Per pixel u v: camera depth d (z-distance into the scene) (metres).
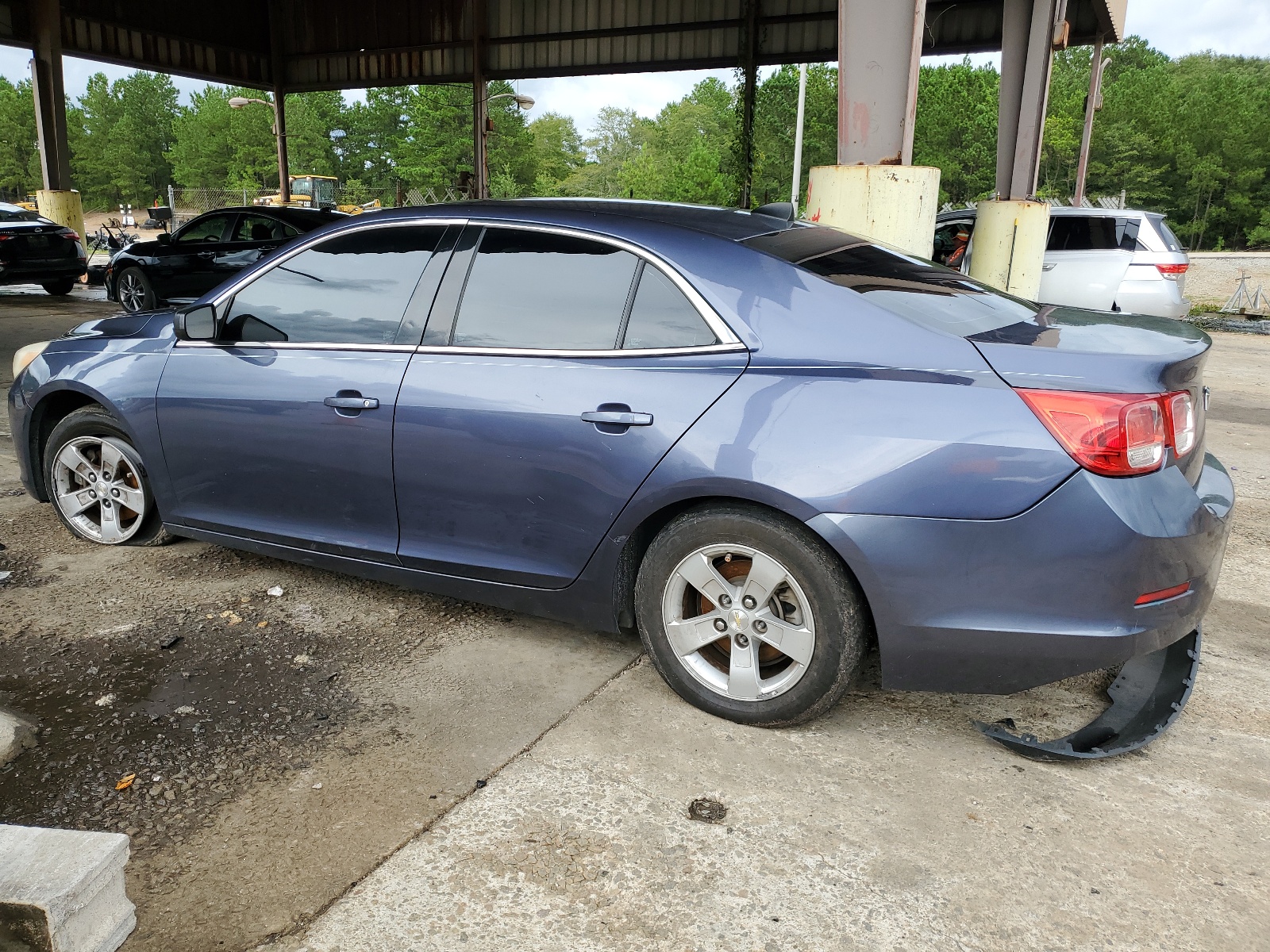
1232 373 11.00
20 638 3.41
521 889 2.18
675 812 2.47
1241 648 3.62
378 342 3.36
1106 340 2.70
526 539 3.12
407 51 24.09
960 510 2.48
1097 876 2.26
